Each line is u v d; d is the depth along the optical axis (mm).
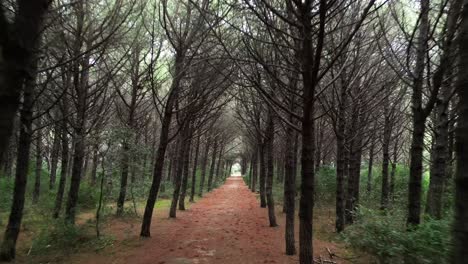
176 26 10047
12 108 1711
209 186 31609
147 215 9969
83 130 9805
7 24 1711
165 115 10070
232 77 10078
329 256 7551
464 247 1513
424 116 5719
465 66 1605
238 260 7660
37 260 7301
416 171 5742
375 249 5258
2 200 14344
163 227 11719
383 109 13820
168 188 26766
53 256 7660
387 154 14328
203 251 8453
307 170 4754
